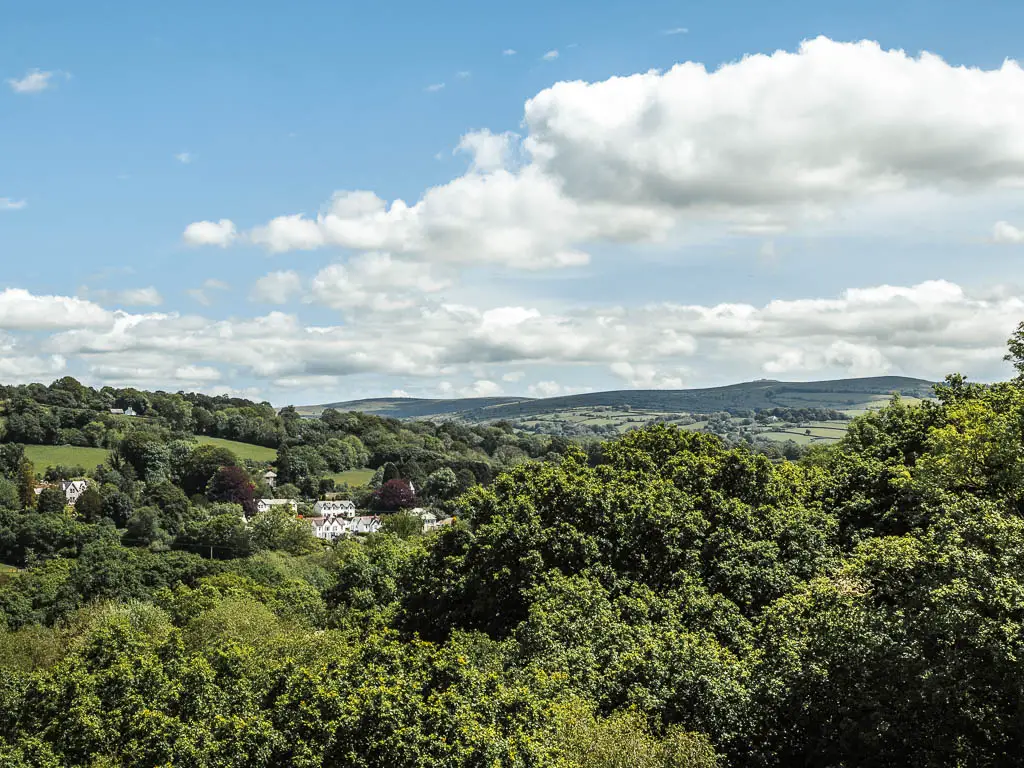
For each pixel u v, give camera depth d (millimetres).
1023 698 21281
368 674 28125
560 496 41531
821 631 25234
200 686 32594
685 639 27719
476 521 44656
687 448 47500
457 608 41656
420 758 24016
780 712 25219
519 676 27859
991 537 24484
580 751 22297
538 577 37625
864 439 52219
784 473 46375
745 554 36594
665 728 24844
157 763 27422
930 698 22453
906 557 26031
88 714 32125
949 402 48438
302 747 25562
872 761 23969
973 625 22141
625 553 38156
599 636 30781
